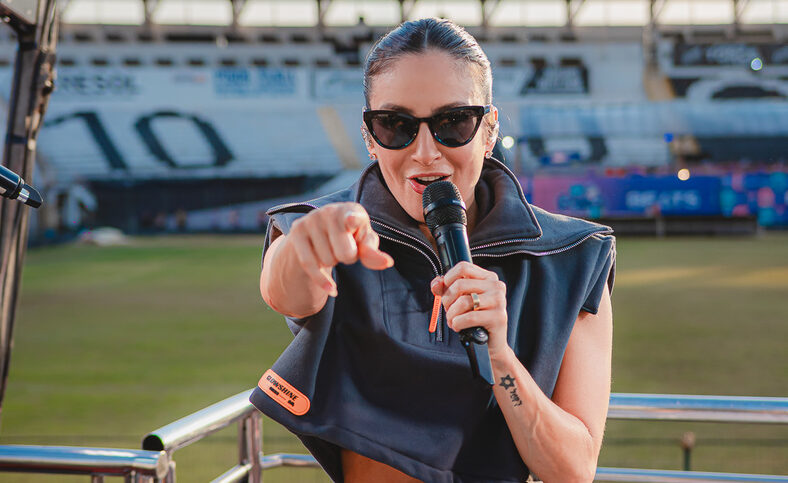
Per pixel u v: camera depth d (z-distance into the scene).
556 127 35.44
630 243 26.91
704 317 11.60
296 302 0.84
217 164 35.09
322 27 35.75
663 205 30.23
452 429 0.90
